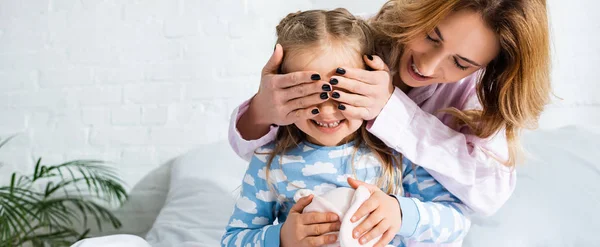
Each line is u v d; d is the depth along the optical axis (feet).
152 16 6.87
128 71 6.94
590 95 5.93
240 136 3.33
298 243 2.83
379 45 3.28
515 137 3.39
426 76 3.18
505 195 3.45
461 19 2.88
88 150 7.06
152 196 6.92
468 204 3.35
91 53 7.00
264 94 3.00
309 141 3.22
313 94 2.84
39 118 7.16
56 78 7.11
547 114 6.00
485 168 3.36
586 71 5.93
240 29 6.71
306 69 2.91
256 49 6.70
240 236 3.22
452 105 3.62
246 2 6.69
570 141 5.04
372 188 2.92
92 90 7.03
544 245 4.19
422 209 3.02
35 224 7.20
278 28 3.26
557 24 5.98
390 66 3.23
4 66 7.22
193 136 6.82
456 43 2.92
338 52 2.93
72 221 7.13
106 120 7.01
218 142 6.52
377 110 3.02
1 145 7.17
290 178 3.18
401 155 3.35
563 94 5.98
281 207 3.29
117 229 7.02
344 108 2.85
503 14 2.85
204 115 6.81
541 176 4.60
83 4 7.00
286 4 6.63
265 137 3.27
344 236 2.71
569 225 4.23
